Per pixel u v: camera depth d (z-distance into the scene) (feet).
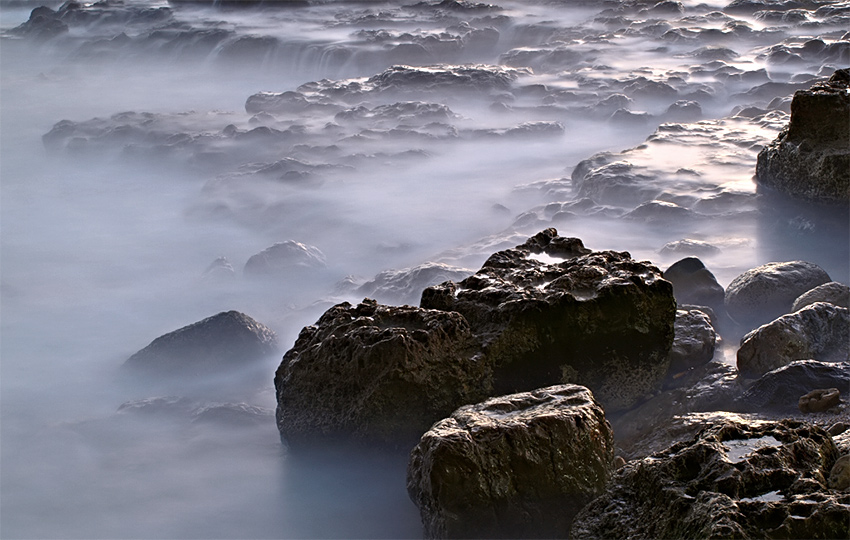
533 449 13.48
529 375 16.52
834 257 24.14
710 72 53.47
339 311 17.44
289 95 54.03
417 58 66.33
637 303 17.01
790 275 21.35
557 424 13.64
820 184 25.77
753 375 17.62
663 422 16.60
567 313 16.57
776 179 27.53
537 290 17.11
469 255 28.86
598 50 60.75
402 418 15.61
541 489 13.39
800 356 17.61
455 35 68.54
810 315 18.33
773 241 25.49
